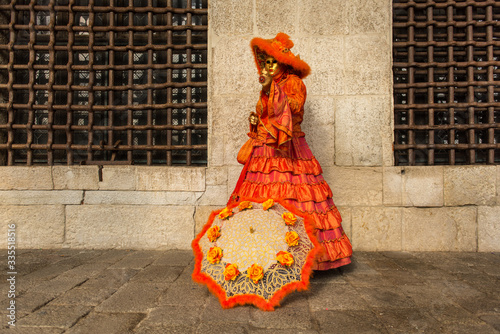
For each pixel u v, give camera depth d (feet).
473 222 10.04
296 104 7.24
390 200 10.18
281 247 6.04
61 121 11.53
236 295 5.75
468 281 7.20
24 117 11.46
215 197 10.36
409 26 10.43
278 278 5.79
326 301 6.08
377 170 10.24
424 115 11.07
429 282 7.13
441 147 10.34
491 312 5.56
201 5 11.46
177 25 10.92
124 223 10.36
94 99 11.34
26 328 4.95
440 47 10.61
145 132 11.50
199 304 5.95
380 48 10.36
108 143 10.78
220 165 10.43
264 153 7.67
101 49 10.69
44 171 10.37
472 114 10.34
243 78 10.52
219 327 5.02
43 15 11.50
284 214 6.43
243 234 6.22
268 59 7.87
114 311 5.62
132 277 7.48
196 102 10.82
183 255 9.57
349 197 10.23
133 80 11.02
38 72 11.52
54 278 7.38
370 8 10.39
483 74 10.63
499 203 10.02
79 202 10.37
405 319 5.30
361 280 7.30
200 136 11.46
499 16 10.36
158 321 5.22
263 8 10.50
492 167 10.05
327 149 10.31
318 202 7.55
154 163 11.33
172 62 10.77
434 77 11.25
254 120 8.05
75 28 10.69
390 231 10.12
